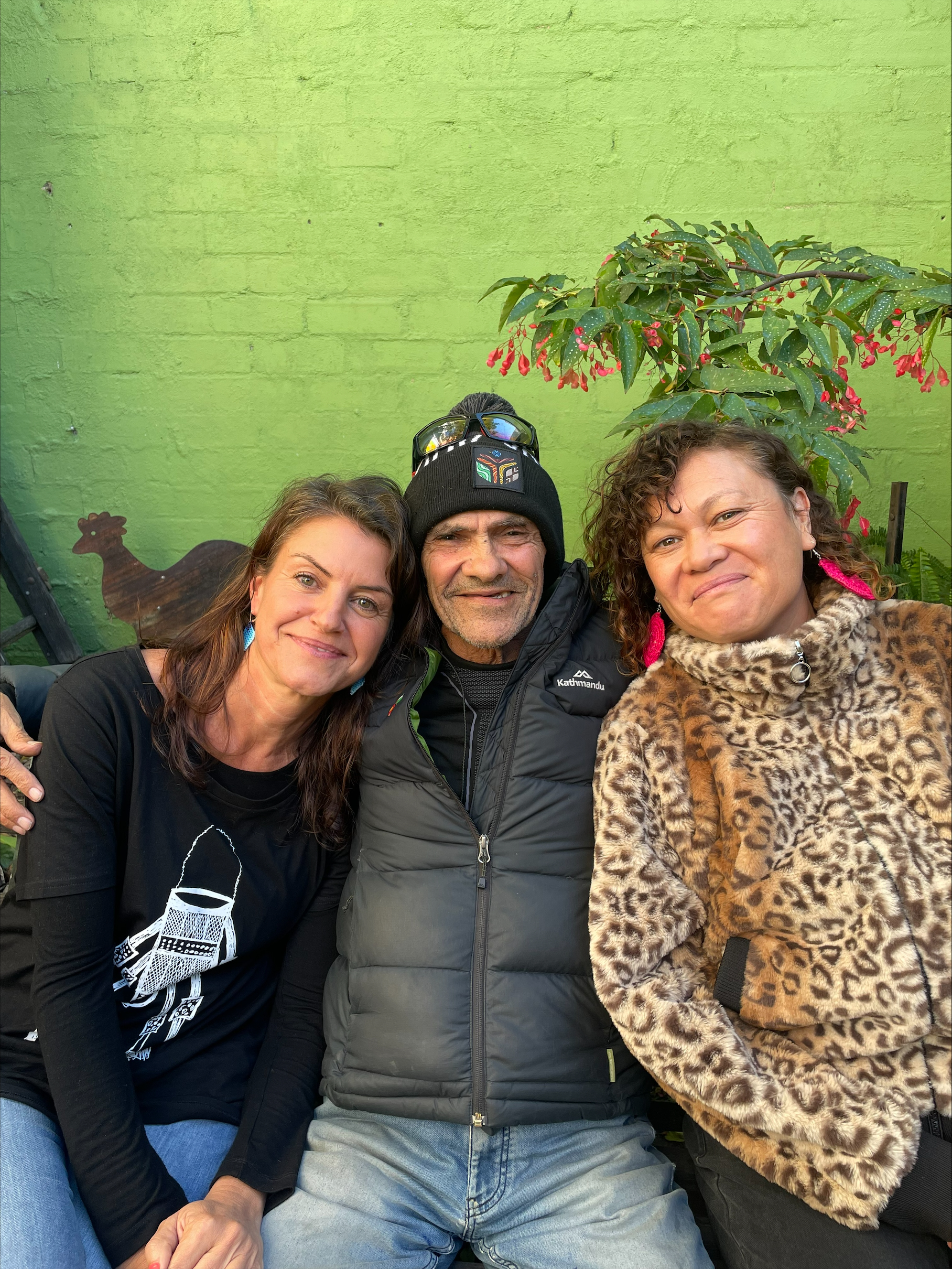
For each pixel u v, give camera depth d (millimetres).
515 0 2760
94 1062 1354
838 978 1257
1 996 1464
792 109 2760
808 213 2795
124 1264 1271
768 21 2729
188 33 2828
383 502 1578
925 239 2785
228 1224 1271
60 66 2871
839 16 2715
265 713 1512
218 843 1518
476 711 1654
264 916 1559
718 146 2787
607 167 2818
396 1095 1427
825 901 1286
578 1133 1468
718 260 1940
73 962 1384
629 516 1515
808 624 1387
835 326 1860
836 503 1921
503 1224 1409
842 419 1908
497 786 1504
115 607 2799
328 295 2926
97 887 1410
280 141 2863
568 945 1434
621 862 1369
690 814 1410
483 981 1416
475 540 1615
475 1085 1394
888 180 2770
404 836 1514
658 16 2746
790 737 1402
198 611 2777
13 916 1471
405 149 2846
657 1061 1271
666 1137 1697
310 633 1460
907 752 1352
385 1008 1438
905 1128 1179
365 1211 1370
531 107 2807
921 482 2859
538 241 2857
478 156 2836
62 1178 1312
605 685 1575
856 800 1347
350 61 2814
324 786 1572
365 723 1577
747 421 1615
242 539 3061
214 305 2953
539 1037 1401
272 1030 1600
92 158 2904
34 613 2975
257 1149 1416
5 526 2936
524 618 1646
